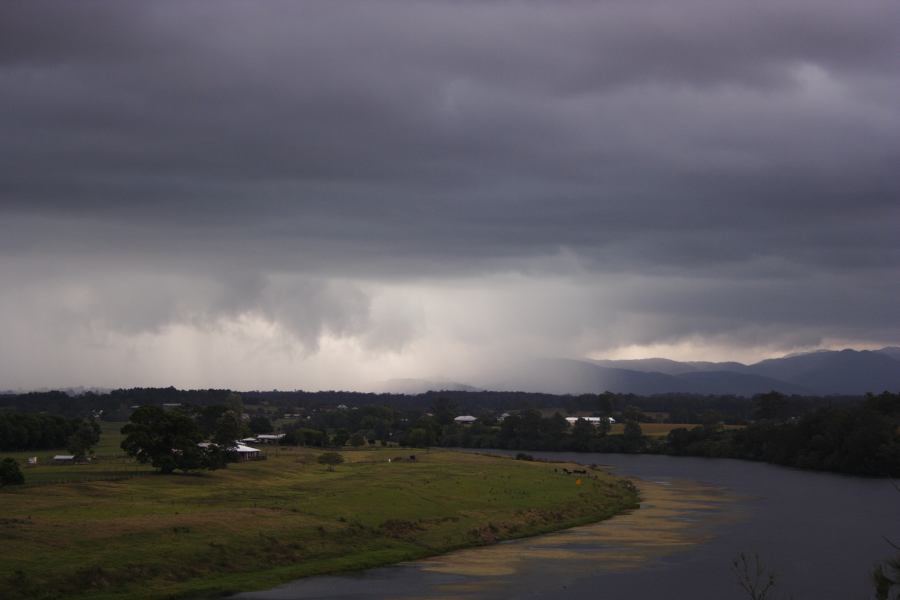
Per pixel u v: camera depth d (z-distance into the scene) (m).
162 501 99.75
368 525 91.69
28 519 79.62
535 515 106.44
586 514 112.62
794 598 68.88
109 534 75.75
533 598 67.56
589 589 70.56
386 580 73.50
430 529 94.38
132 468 141.62
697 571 77.75
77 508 90.25
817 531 101.25
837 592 70.75
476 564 80.69
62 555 68.44
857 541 94.25
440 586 71.38
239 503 99.94
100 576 65.38
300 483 130.00
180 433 134.62
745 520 110.50
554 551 87.50
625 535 98.06
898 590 42.12
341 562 78.75
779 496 140.25
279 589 69.62
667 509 122.19
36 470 137.12
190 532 79.56
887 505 127.62
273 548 79.44
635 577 75.12
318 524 88.69
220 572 72.12
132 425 134.75
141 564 69.19
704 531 101.19
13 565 64.25
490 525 98.06
